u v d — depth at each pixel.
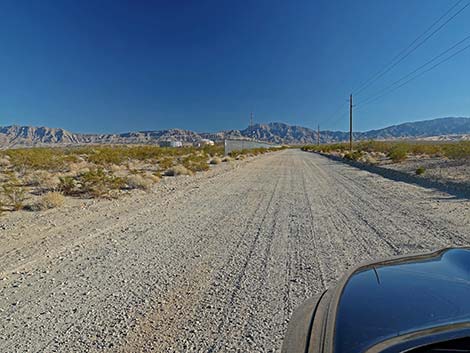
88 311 4.27
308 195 14.95
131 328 3.86
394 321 1.89
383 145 61.38
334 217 10.31
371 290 2.30
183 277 5.42
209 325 3.92
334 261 6.21
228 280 5.29
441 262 2.71
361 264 2.96
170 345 3.52
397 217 10.20
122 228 8.78
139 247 7.09
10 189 12.69
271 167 33.78
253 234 8.23
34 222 9.43
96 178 15.00
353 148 77.56
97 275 5.50
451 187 16.48
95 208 11.59
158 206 12.05
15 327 3.89
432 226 8.91
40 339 3.64
